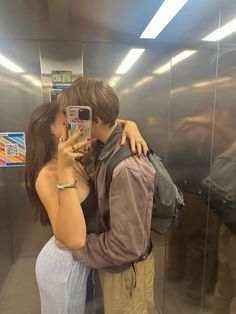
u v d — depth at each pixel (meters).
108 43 1.47
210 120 1.37
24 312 1.65
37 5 1.17
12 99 1.48
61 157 0.77
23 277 1.72
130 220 0.83
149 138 1.65
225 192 1.30
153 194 0.90
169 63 1.55
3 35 1.37
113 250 0.85
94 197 0.94
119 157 0.84
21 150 1.55
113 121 0.85
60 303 1.00
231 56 1.22
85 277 1.00
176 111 1.57
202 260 1.55
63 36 1.41
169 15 1.25
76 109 0.77
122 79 1.54
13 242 1.68
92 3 1.18
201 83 1.38
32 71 1.46
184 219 1.60
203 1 1.18
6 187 1.59
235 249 1.35
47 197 0.85
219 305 1.49
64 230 0.78
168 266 1.75
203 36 1.32
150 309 1.10
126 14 1.25
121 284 0.97
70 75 1.48
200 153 1.46
